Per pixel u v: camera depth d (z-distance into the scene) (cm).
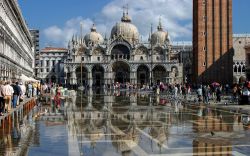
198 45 12044
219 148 2016
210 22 12031
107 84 19775
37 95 8238
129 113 4262
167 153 1892
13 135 2502
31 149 2000
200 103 6309
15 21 9225
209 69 11994
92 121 3394
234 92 6362
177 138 2366
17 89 4741
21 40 11075
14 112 4225
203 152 1911
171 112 4409
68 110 4716
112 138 2381
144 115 4003
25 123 3222
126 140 2302
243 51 19025
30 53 16100
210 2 12038
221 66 11994
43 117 3766
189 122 3294
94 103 6319
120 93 11869
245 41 19025
